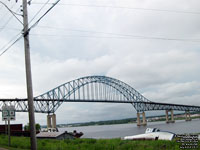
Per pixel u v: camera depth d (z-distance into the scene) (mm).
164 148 22969
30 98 17328
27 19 18797
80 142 32062
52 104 146625
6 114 24859
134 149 22250
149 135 38406
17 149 21031
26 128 90938
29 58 17938
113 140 31578
